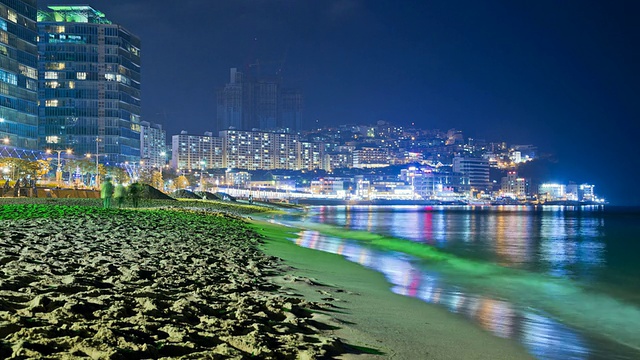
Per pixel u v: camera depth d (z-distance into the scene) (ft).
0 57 542.57
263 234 143.23
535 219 438.81
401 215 506.48
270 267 71.05
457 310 52.01
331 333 36.14
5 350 22.72
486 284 73.61
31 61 595.06
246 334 31.94
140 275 48.21
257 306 39.34
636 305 60.08
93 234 86.28
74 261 51.72
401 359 31.60
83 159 644.69
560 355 37.83
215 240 99.91
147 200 319.27
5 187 272.10
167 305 36.27
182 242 86.99
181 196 461.37
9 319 26.73
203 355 25.13
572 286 73.61
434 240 166.40
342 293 55.57
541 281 77.97
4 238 66.85
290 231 180.96
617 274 86.43
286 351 28.66
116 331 26.71
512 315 52.34
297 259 88.22
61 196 318.86
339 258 97.19
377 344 34.63
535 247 144.56
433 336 39.17
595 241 175.52
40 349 23.13
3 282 36.06
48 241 68.39
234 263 67.82
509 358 35.68
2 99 544.21
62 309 29.94
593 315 54.44
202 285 48.11
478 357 34.86
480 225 302.86
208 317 33.55
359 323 40.88
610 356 38.78
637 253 127.75
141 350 24.91
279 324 35.42
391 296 57.62
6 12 553.23
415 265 94.17
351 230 219.61
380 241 155.12
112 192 199.52
